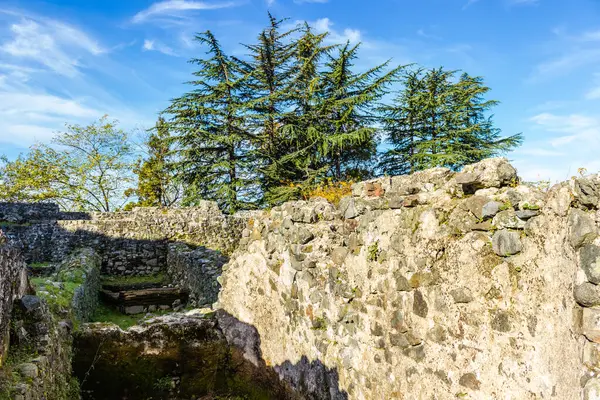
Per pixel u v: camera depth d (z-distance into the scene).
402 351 3.90
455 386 3.28
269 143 24.25
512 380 2.84
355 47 21.62
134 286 14.81
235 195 23.25
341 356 4.84
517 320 2.85
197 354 7.83
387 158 23.61
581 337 2.37
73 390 6.16
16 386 3.62
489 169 3.23
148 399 6.64
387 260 4.18
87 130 31.16
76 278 9.76
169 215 18.53
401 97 22.83
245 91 24.48
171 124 22.80
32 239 16.52
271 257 6.79
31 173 30.02
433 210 3.62
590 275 2.33
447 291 3.41
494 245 3.02
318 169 21.39
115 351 7.59
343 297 4.89
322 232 5.67
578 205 2.50
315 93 22.53
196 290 11.98
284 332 6.26
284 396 6.14
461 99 22.83
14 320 4.57
